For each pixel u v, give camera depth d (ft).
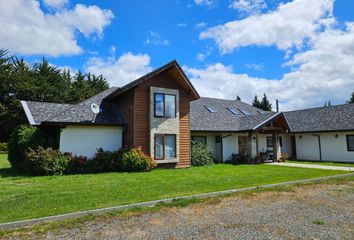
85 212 21.59
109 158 50.57
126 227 18.58
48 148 47.19
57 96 138.62
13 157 55.31
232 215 21.31
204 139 70.95
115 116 57.57
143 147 54.29
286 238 16.35
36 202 24.88
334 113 80.94
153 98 56.08
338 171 49.01
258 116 75.20
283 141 87.71
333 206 24.03
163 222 19.63
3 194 28.50
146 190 30.68
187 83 59.31
